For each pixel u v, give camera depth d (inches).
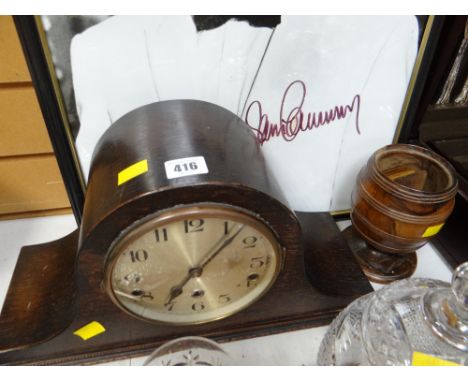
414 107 37.0
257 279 28.3
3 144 35.4
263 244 26.0
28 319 29.3
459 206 36.3
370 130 37.6
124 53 28.9
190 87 31.6
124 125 28.6
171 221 22.3
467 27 33.1
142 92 31.0
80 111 31.0
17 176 38.2
